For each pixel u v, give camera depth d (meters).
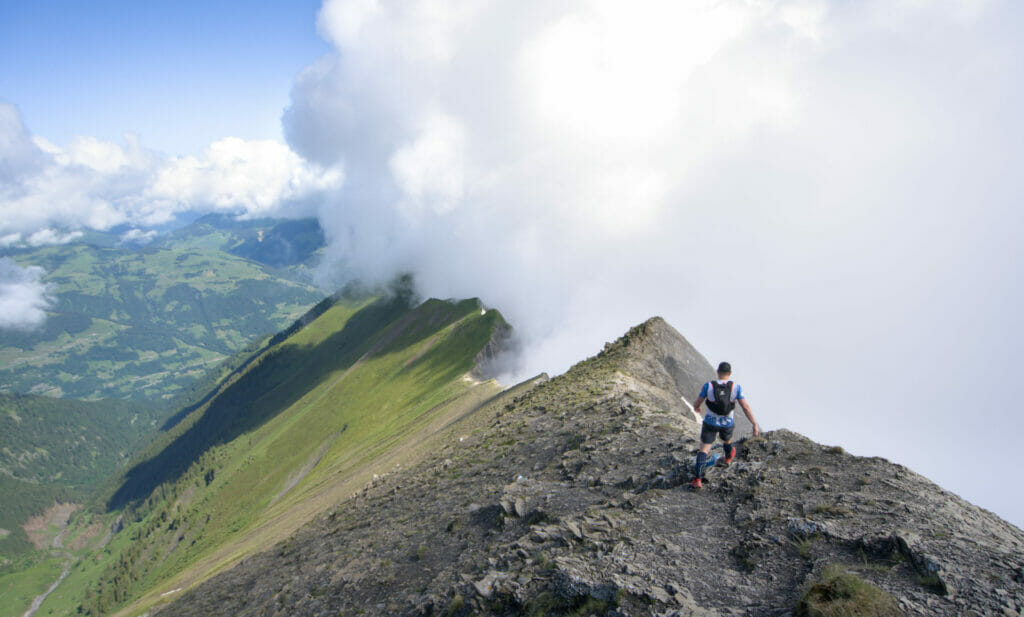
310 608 22.44
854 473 14.45
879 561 10.70
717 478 16.30
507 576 14.88
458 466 34.06
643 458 20.77
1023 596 8.77
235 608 32.06
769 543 12.32
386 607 18.38
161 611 49.50
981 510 12.38
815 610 9.38
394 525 28.11
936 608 8.99
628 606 11.33
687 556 12.71
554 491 20.78
